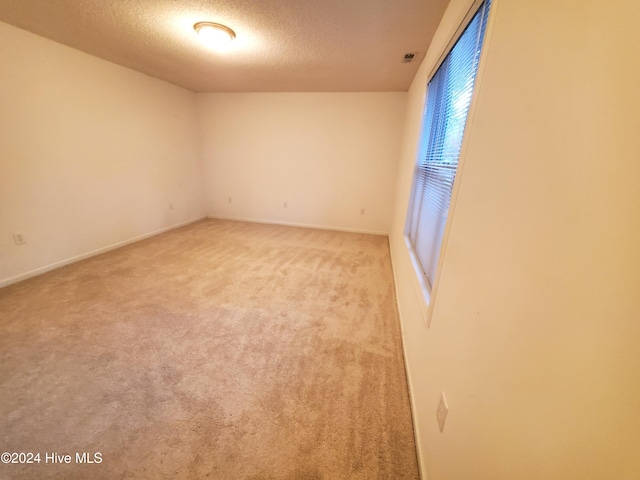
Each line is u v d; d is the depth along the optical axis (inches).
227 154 193.0
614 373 12.2
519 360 19.6
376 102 162.4
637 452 11.2
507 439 20.5
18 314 79.7
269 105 177.0
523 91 22.1
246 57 108.7
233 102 181.5
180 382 58.4
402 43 87.7
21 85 94.1
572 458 14.5
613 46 13.1
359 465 43.7
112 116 127.3
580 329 14.3
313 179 184.2
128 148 137.7
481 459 24.4
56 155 107.0
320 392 57.2
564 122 16.6
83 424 48.5
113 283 100.7
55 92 104.0
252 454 44.8
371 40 87.0
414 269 70.8
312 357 67.2
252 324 79.6
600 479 12.9
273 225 192.9
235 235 166.9
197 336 73.4
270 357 66.7
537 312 18.0
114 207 133.7
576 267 14.8
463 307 31.9
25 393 54.1
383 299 97.0
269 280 108.3
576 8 16.3
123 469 42.1
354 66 113.8
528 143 20.7
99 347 67.7
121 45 101.7
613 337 12.3
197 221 195.9
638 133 11.4
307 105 171.6
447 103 60.6
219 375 60.7
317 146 177.5
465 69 48.0
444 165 57.1
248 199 199.6
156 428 48.4
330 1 66.1
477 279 28.5
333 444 46.8
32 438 45.9
